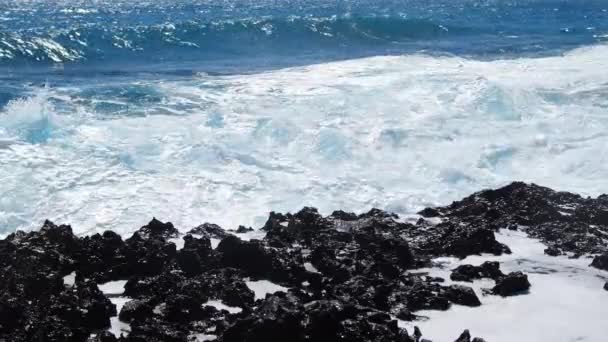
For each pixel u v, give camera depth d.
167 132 15.98
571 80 20.94
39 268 7.63
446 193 13.13
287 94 19.88
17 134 15.34
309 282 8.01
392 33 35.75
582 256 9.20
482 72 22.66
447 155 14.83
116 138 15.42
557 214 10.60
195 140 15.35
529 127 16.61
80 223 11.41
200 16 47.00
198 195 12.70
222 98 19.47
